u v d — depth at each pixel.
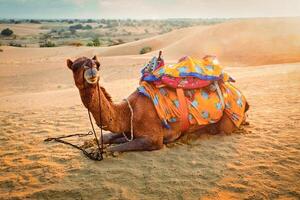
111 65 38.53
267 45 45.50
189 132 6.24
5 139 6.94
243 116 6.57
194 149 5.81
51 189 4.55
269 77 15.52
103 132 7.07
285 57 39.97
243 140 6.18
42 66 43.06
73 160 5.51
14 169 5.27
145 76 5.90
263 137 6.29
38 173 5.09
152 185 4.61
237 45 47.53
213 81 6.24
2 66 43.84
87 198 4.35
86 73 4.71
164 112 5.64
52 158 5.64
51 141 6.61
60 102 12.88
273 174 4.79
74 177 4.91
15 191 4.58
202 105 5.97
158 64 5.92
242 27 53.75
